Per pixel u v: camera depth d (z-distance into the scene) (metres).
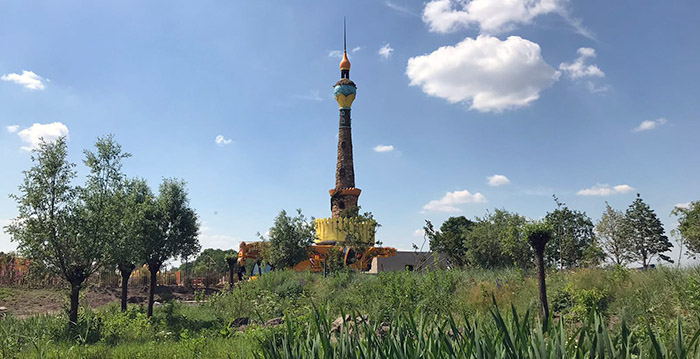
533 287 15.55
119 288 41.47
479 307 14.37
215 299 27.05
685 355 3.44
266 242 42.91
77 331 15.84
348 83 69.75
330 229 52.06
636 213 36.09
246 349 8.57
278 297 24.55
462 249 32.50
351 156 68.31
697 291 9.31
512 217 30.27
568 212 32.38
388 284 18.55
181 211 25.91
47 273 17.97
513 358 3.64
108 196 19.77
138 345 13.57
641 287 12.58
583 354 3.71
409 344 4.10
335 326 7.07
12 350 12.24
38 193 17.50
